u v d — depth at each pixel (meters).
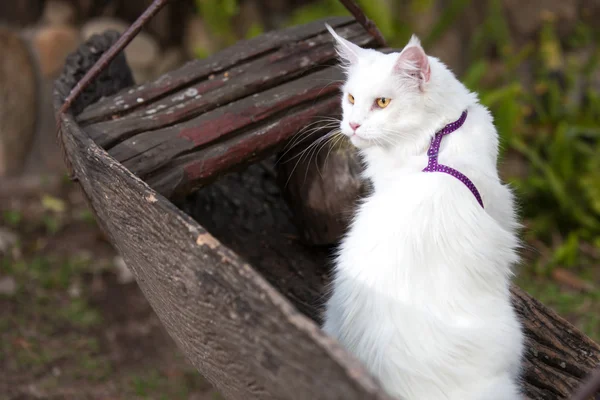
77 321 4.45
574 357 2.65
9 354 4.12
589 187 5.20
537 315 2.73
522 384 2.38
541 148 5.55
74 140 2.43
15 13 5.98
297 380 1.63
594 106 5.71
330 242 3.11
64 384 3.95
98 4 6.29
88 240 5.26
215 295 1.79
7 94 5.56
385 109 2.25
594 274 4.85
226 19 6.34
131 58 6.22
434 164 2.19
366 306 2.09
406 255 2.07
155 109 2.72
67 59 2.97
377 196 2.28
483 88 5.88
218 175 2.69
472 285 2.11
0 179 5.73
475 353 2.04
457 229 2.10
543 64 6.06
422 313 2.04
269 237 3.40
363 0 5.62
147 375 4.08
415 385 2.01
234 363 1.85
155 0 2.60
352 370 1.50
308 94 2.81
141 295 4.77
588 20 6.41
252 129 2.72
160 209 1.93
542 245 5.09
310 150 2.93
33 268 4.89
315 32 3.03
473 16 6.32
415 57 2.15
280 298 1.63
